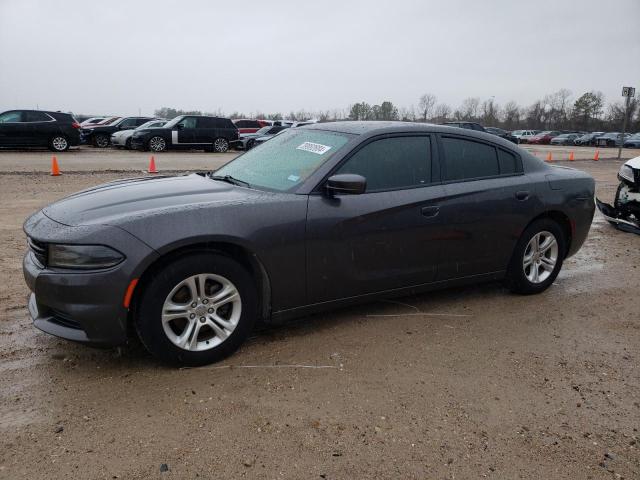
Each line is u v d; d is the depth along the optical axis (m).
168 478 2.42
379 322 4.28
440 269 4.36
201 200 3.49
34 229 3.31
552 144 50.16
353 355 3.68
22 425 2.75
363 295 4.03
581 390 3.36
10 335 3.78
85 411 2.89
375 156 4.04
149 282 3.18
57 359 3.46
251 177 4.11
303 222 3.62
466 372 3.52
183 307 3.31
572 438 2.87
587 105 86.62
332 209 3.74
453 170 4.41
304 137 4.36
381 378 3.38
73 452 2.56
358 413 2.99
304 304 3.78
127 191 3.73
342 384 3.29
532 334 4.18
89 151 22.80
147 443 2.65
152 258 3.12
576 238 5.25
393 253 4.05
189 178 4.32
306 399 3.10
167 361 3.32
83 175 13.34
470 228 4.42
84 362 3.44
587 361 3.76
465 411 3.06
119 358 3.50
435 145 4.34
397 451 2.68
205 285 3.39
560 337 4.15
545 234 5.00
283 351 3.70
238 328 3.51
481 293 5.11
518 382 3.42
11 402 2.95
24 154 19.97
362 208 3.85
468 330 4.20
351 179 3.57
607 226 8.66
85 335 3.13
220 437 2.72
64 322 3.25
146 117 27.55
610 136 47.62
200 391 3.14
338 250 3.78
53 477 2.39
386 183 4.05
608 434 2.91
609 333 4.27
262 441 2.71
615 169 21.11
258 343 3.81
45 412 2.88
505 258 4.75
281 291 3.64
